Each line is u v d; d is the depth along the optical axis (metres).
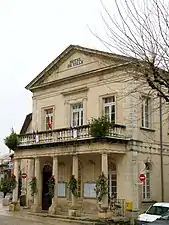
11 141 31.81
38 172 29.94
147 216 18.91
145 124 27.38
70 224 23.05
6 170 63.22
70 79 30.98
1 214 28.42
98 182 24.19
